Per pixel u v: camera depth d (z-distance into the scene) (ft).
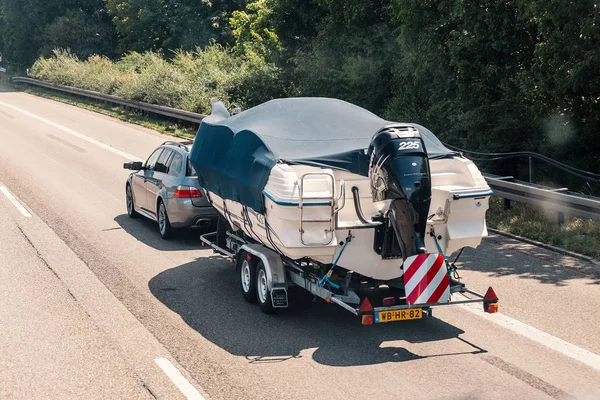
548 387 23.97
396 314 27.12
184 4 176.65
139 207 50.14
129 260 40.98
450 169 31.27
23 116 117.80
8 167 71.77
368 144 30.48
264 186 28.94
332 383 24.45
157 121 107.86
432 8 71.61
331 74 94.63
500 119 60.64
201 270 39.17
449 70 69.97
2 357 27.09
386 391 23.75
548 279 36.55
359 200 29.43
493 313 29.60
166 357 27.02
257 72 106.83
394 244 28.78
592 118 56.29
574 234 43.93
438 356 26.84
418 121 73.87
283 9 110.22
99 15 208.95
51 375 25.48
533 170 60.13
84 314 31.94
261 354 27.27
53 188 61.82
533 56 61.11
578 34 51.16
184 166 45.01
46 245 43.91
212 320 31.27
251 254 32.86
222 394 23.71
